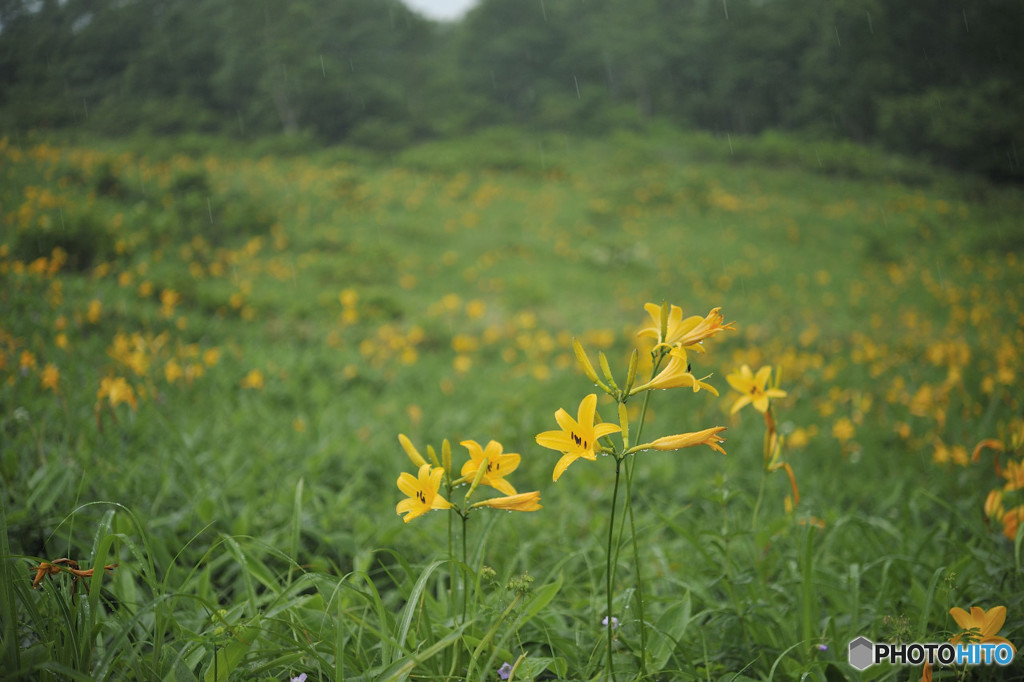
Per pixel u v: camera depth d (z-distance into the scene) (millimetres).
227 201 18359
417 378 8430
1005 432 2533
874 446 5762
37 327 6184
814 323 14367
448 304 11438
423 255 18828
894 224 28516
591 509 4074
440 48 71812
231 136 42281
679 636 1749
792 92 55000
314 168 31062
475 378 8805
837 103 50375
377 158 37719
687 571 2602
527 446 5480
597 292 17062
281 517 2969
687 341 1318
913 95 48250
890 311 16234
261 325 9750
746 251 23000
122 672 1396
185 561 2459
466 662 1655
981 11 47406
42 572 1347
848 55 50750
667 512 3910
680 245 23484
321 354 8609
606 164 37938
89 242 10703
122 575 1982
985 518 2443
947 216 30672
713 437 1241
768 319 14812
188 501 2883
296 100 44406
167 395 5230
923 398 5797
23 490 2646
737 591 2219
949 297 16906
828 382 9141
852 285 18828
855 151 42688
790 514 2434
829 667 1835
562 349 11242
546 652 1942
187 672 1383
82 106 40312
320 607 1876
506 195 29656
